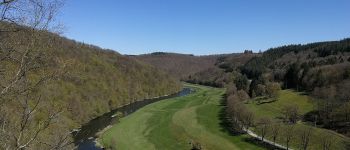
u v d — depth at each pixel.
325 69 157.38
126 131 109.44
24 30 13.02
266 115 130.88
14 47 12.88
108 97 155.00
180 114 137.00
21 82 13.16
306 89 164.62
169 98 197.38
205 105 161.38
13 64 13.28
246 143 98.25
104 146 93.44
